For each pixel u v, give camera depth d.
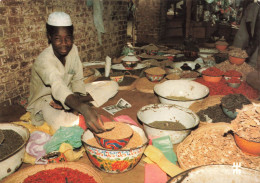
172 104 2.53
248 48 5.40
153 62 4.92
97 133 1.80
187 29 10.20
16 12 3.43
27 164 2.07
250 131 1.90
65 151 1.95
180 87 3.13
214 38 9.58
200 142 2.12
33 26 3.75
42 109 2.53
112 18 6.01
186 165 1.85
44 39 4.01
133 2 9.29
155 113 2.53
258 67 4.70
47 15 4.01
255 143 1.83
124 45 6.86
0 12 3.20
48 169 1.73
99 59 5.75
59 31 2.25
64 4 4.37
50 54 2.40
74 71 2.83
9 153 1.86
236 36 6.18
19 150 1.83
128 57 4.36
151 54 5.58
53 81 2.11
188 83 3.13
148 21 9.90
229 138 2.16
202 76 3.97
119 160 1.76
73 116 2.45
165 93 3.09
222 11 11.09
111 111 2.95
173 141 2.20
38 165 1.73
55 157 1.94
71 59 2.68
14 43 3.47
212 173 1.53
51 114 2.44
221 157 1.92
